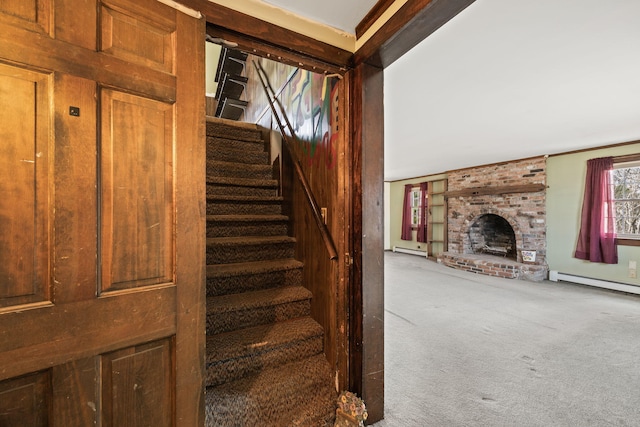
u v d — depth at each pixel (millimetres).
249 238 2250
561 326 2732
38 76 724
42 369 726
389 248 8445
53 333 739
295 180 2289
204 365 994
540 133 3467
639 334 2551
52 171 739
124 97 851
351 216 1448
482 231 6176
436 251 7023
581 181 4336
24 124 708
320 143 1881
